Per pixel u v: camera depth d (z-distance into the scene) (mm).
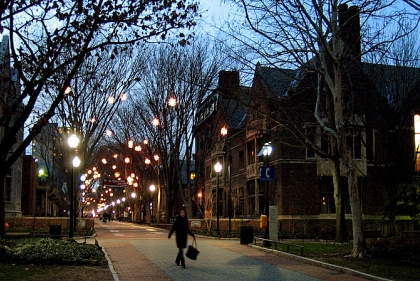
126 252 20781
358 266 15656
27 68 13672
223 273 14836
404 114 29625
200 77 35062
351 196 18641
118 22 12891
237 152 44656
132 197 74125
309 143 21531
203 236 33656
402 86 29141
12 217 36875
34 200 55000
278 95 27812
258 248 22500
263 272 15133
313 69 19391
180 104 35875
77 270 14492
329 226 35188
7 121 13992
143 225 61188
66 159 37156
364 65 32125
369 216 36469
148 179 59219
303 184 36062
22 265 14977
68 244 18234
